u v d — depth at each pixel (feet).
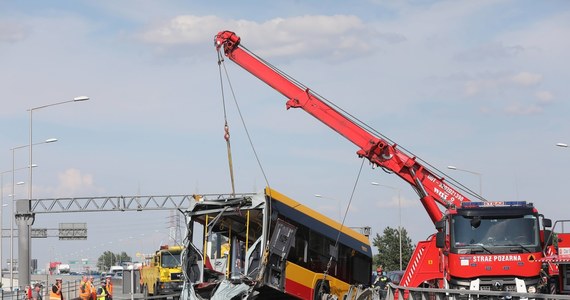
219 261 87.61
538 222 82.84
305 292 90.58
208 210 86.84
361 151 97.25
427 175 96.53
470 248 82.48
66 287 185.57
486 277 82.28
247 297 83.20
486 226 82.89
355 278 100.83
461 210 83.76
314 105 99.25
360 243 102.78
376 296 101.91
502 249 82.07
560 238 82.33
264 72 100.22
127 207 266.36
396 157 96.58
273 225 85.92
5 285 380.58
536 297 66.54
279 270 86.79
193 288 85.76
